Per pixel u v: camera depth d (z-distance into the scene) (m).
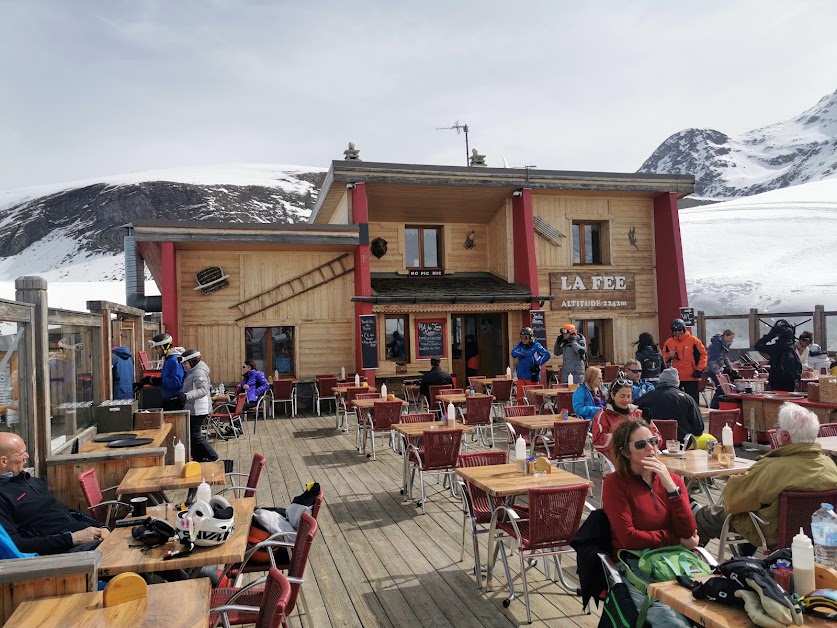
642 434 3.49
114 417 7.27
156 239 13.96
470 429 7.39
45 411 5.48
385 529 6.16
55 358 6.03
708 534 4.54
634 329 17.81
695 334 19.88
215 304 15.13
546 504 4.15
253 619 3.42
